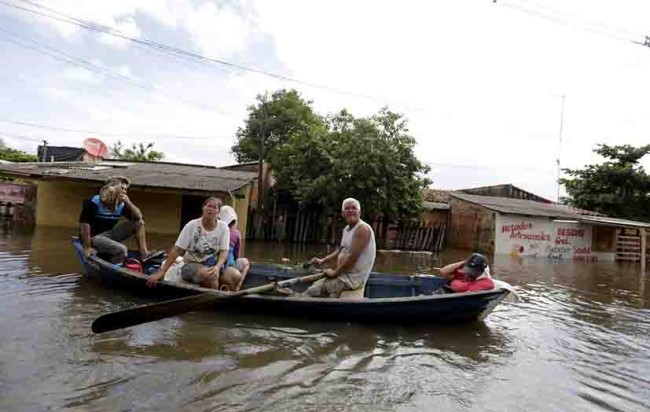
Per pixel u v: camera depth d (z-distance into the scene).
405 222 20.80
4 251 9.50
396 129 19.00
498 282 6.54
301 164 19.39
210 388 3.58
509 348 5.23
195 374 3.82
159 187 14.16
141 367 3.87
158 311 4.59
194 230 5.91
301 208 19.73
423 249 20.94
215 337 4.81
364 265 5.96
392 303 5.54
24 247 10.24
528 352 5.14
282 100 30.94
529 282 11.30
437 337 5.45
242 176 18.27
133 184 14.08
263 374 3.94
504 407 3.65
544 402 3.80
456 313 5.97
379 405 3.52
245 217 17.75
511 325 6.34
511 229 20.84
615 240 23.05
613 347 5.61
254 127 30.92
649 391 4.19
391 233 20.67
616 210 26.33
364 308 5.56
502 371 4.46
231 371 3.95
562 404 3.79
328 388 3.76
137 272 6.14
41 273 7.37
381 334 5.38
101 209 6.73
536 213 21.17
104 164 19.14
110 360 3.97
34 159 32.25
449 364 4.55
